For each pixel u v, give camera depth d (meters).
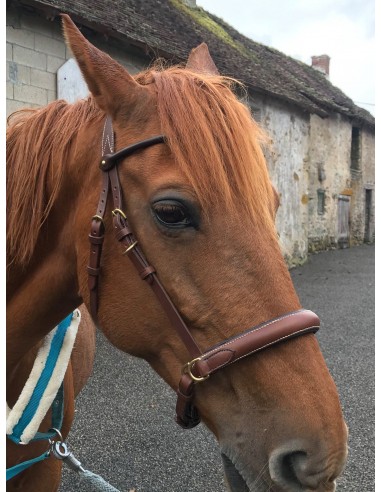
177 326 1.07
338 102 15.40
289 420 0.96
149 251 1.08
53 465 1.67
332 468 0.93
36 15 5.05
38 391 1.40
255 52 13.27
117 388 3.86
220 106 1.11
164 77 1.18
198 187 1.03
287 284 1.07
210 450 3.01
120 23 5.86
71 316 1.56
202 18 11.98
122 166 1.13
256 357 1.01
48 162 1.29
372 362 4.71
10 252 1.33
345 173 15.96
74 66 5.43
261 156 1.12
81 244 1.19
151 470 2.76
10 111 4.91
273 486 0.97
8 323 1.37
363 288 8.70
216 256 1.04
